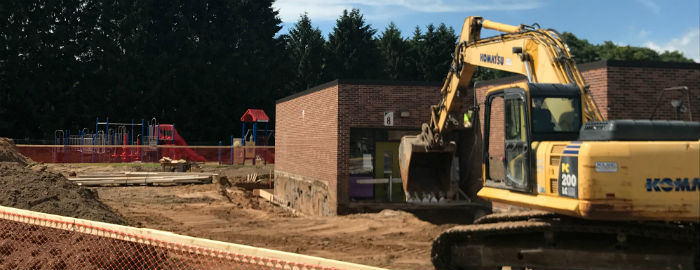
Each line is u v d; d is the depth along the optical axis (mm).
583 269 8312
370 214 19484
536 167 8445
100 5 57656
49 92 54062
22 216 9125
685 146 7508
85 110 55344
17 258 9875
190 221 19062
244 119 47344
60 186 14875
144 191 26828
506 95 9289
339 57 70812
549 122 8750
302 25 76875
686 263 7656
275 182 29562
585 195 7426
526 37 11586
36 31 54281
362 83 20141
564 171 7812
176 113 59719
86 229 8320
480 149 19922
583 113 8867
